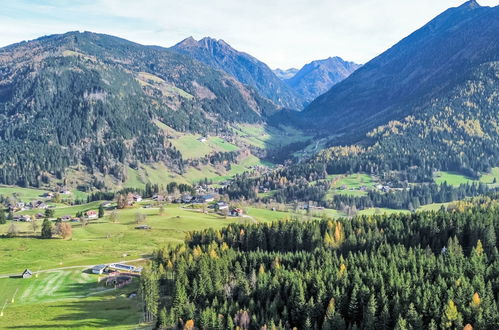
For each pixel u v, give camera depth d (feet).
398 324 363.76
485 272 451.12
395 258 506.07
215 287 485.97
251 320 413.80
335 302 421.18
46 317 465.88
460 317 368.89
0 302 531.09
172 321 428.97
